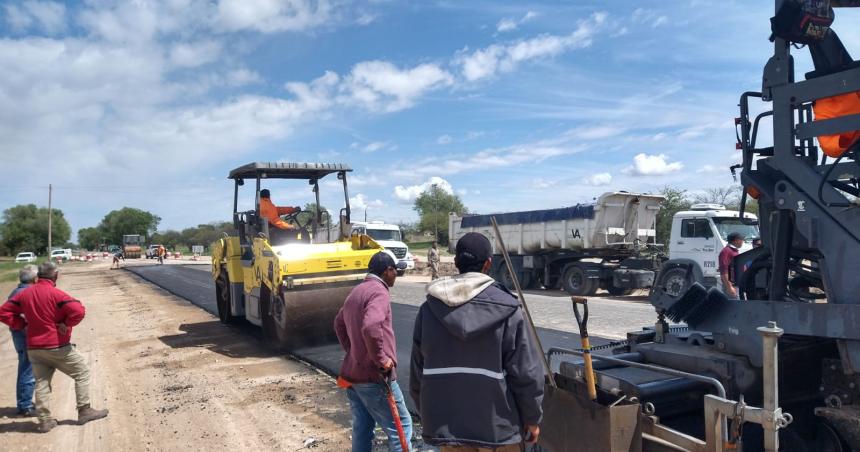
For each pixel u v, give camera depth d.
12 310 6.08
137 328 12.59
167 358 9.32
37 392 5.88
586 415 3.14
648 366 3.37
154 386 7.59
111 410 6.56
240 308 11.34
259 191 10.55
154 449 5.38
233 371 8.28
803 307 3.10
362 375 4.15
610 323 11.42
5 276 37.50
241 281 11.37
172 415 6.35
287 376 7.90
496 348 2.69
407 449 4.00
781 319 3.21
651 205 19.27
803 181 3.22
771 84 3.40
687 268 15.28
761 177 3.61
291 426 5.89
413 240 74.94
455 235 24.44
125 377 8.11
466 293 2.73
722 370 3.42
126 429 5.92
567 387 3.37
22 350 6.34
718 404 2.86
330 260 8.95
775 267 3.42
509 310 2.71
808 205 3.20
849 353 2.93
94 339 11.25
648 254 18.38
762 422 2.63
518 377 2.69
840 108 3.13
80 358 6.12
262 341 10.40
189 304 16.81
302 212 11.36
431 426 2.74
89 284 27.53
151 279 27.72
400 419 4.22
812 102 3.25
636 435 3.05
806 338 3.42
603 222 18.36
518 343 2.70
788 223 3.38
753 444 3.48
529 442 2.83
